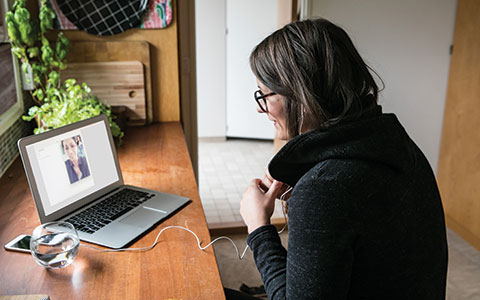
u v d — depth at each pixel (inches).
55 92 76.7
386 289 33.1
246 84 181.9
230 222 114.7
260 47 36.5
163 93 91.9
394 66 108.0
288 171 35.3
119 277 41.4
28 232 49.1
